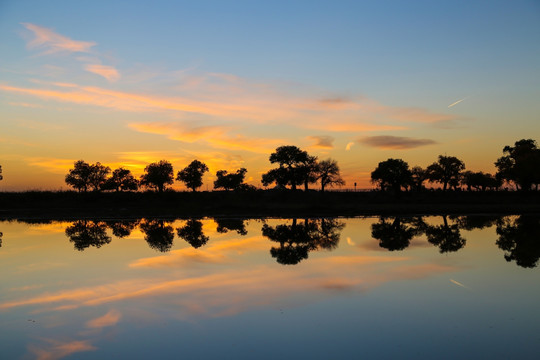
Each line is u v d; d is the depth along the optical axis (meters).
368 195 93.44
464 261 19.84
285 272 17.52
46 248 24.92
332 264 19.28
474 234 31.11
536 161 77.06
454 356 8.81
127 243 27.05
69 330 10.66
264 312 11.96
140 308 12.48
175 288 14.84
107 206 65.25
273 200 75.12
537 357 8.74
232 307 12.48
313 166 97.88
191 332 10.41
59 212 57.44
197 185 110.12
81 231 35.19
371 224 40.50
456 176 103.81
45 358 8.99
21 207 64.06
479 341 9.67
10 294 14.24
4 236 31.69
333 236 30.55
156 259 20.89
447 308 12.30
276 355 8.94
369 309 12.22
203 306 12.61
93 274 17.34
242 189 95.75
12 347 9.62
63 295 14.05
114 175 105.19
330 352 9.08
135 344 9.67
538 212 53.06
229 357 8.88
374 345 9.46
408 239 28.30
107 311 12.23
